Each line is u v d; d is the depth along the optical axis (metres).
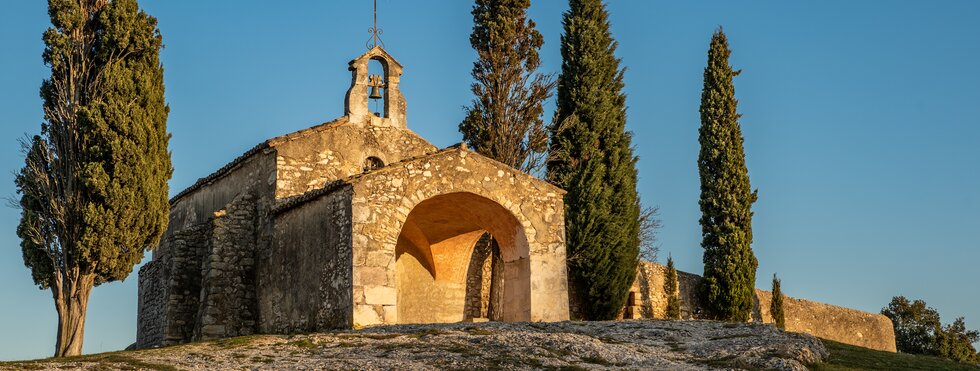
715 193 39.94
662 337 25.31
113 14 28.78
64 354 27.17
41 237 27.89
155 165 28.66
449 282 34.50
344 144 33.22
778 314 41.72
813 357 23.06
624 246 37.09
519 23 37.84
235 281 31.69
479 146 36.97
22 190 28.28
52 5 29.00
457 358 21.55
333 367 20.61
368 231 28.28
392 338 24.16
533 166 37.19
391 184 29.00
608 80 38.66
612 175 37.66
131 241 28.05
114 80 28.42
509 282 31.59
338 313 28.06
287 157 32.19
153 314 35.31
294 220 30.72
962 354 54.09
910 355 25.89
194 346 23.97
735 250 39.34
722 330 26.12
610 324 27.23
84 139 28.05
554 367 21.09
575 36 38.62
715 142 40.19
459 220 32.56
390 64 34.75
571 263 36.72
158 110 29.03
